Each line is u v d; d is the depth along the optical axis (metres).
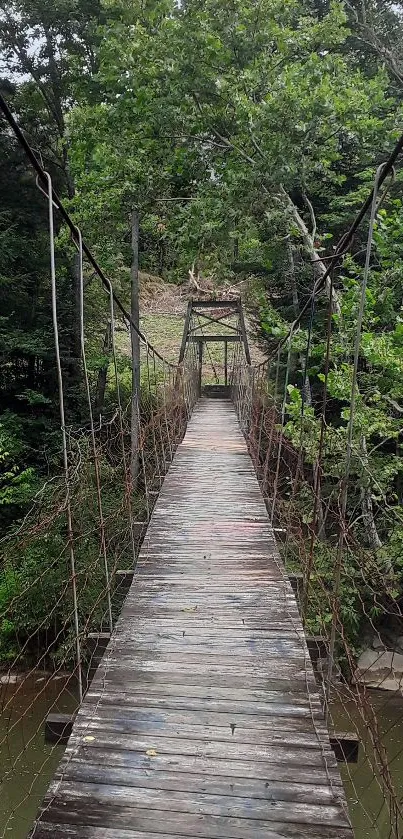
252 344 14.50
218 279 10.07
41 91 10.25
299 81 6.46
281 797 1.60
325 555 4.61
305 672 2.30
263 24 7.02
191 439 8.01
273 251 7.88
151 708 2.04
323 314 7.62
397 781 4.20
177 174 8.18
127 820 1.51
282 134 6.46
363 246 7.36
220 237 7.98
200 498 4.98
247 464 6.37
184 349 10.80
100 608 4.95
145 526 4.10
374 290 5.25
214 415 10.73
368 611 6.18
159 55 7.12
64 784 1.64
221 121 7.47
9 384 9.36
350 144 8.05
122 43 7.30
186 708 2.05
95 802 1.57
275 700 2.11
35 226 9.58
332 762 1.75
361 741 1.97
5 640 5.60
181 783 1.65
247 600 2.98
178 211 9.12
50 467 8.23
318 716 2.01
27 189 9.31
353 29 9.13
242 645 2.52
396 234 5.26
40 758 4.39
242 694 2.14
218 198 7.59
